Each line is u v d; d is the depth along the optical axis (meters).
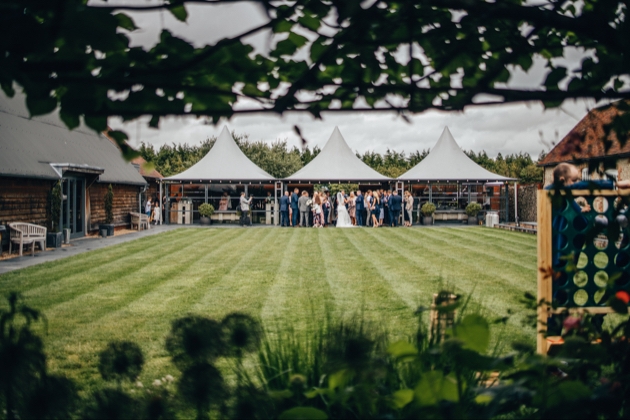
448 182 27.58
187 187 30.38
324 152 28.56
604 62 1.44
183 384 1.55
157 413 1.55
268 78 1.50
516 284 7.97
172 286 8.22
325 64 1.40
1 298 7.21
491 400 1.27
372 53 1.43
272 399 1.61
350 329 1.62
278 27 1.33
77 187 19.17
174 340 1.62
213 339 1.62
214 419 1.85
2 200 13.72
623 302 1.44
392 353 1.27
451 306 1.22
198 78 1.35
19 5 1.04
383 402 1.46
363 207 25.31
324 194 26.22
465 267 10.05
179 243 16.23
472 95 1.33
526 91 1.32
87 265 10.96
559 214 3.25
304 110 1.39
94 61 1.22
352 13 1.17
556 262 3.28
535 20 1.29
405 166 50.00
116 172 23.08
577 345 1.40
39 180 15.76
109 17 1.08
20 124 16.62
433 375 1.24
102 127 1.28
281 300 6.93
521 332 4.59
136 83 1.25
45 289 8.01
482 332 1.18
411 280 8.52
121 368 1.73
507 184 27.73
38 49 1.11
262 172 28.67
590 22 1.31
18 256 12.90
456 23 1.45
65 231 16.52
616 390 1.28
